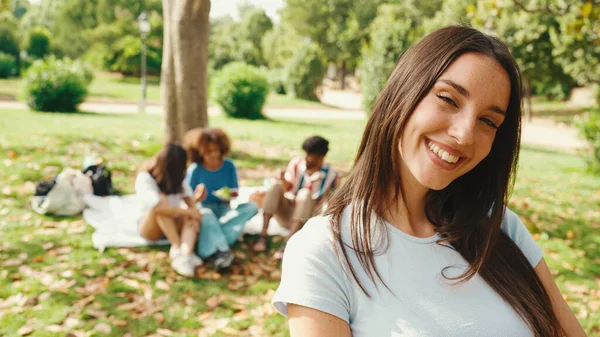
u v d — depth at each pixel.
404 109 0.97
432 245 1.08
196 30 7.68
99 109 17.86
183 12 7.57
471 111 0.92
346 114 24.16
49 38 40.56
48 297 3.75
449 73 0.94
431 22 28.27
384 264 1.02
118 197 6.00
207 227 4.57
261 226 5.45
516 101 1.05
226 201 5.23
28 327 3.37
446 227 1.11
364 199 1.03
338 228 1.01
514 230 1.33
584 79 17.62
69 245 4.66
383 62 18.14
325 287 0.94
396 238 1.05
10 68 30.72
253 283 4.30
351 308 0.97
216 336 3.48
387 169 1.04
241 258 4.73
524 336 1.05
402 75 1.00
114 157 8.23
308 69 29.80
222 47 48.47
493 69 0.94
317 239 0.99
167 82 7.99
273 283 4.34
